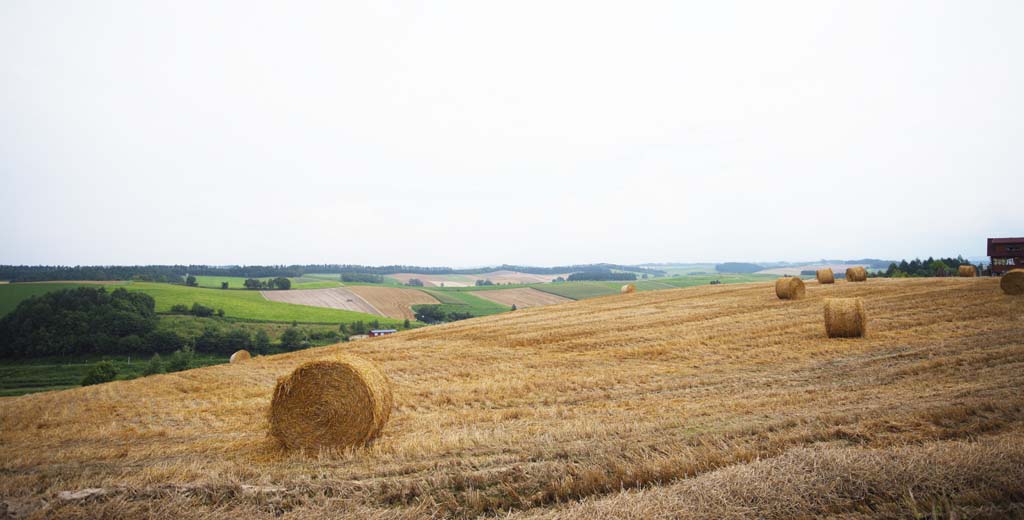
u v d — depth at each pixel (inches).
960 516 161.0
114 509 189.2
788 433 269.4
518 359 765.3
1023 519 156.6
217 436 408.5
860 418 286.7
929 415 277.0
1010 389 333.4
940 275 2891.2
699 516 168.7
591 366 664.4
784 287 1280.8
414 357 845.2
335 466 274.8
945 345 580.1
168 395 654.5
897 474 188.1
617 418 361.7
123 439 412.5
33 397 735.7
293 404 359.3
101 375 1756.9
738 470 202.1
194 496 207.0
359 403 352.8
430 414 447.8
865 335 719.1
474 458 258.2
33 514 183.9
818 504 176.7
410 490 214.2
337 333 2561.5
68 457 329.1
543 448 267.6
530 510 192.7
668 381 527.8
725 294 1599.4
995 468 186.2
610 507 176.4
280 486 220.7
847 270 1712.6
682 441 268.4
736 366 586.9
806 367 547.2
